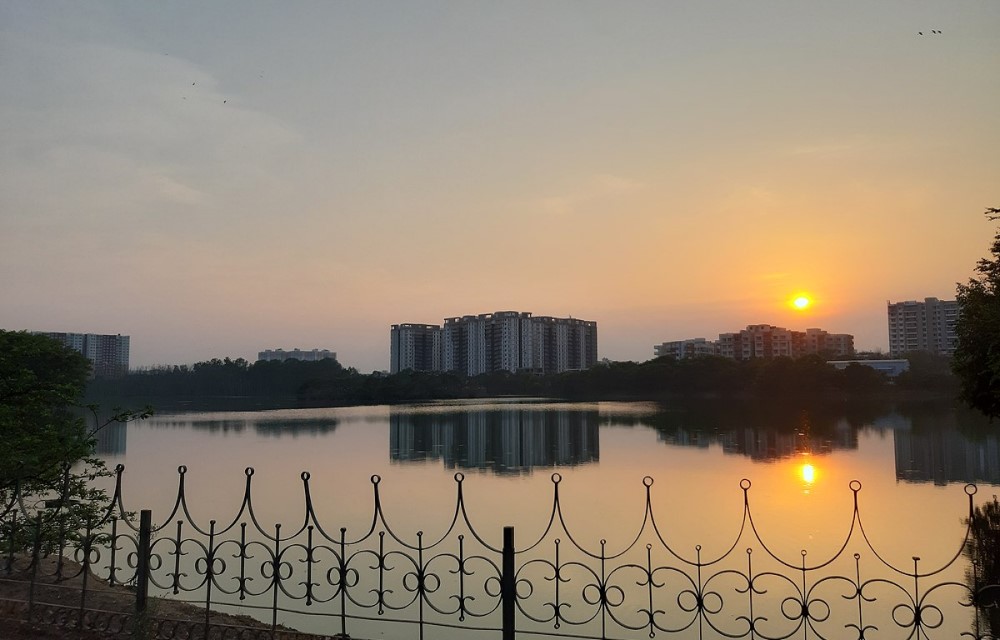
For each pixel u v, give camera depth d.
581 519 23.39
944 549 18.48
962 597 14.44
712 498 27.38
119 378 151.25
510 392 161.25
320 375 162.88
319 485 32.09
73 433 11.44
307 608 14.16
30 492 10.73
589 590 15.60
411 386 144.25
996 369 23.00
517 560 17.95
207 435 63.56
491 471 37.00
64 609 8.45
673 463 39.38
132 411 12.52
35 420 11.46
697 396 130.12
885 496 27.19
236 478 34.88
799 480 31.81
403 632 12.73
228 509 25.94
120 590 10.61
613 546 19.50
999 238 26.12
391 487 31.41
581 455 44.44
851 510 24.36
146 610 7.60
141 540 7.66
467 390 155.38
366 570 17.00
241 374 161.50
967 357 26.72
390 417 90.38
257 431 68.19
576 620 13.71
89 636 7.61
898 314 185.88
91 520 9.88
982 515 22.94
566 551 18.92
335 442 56.09
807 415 77.94
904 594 14.94
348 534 21.17
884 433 55.31
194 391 156.12
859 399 105.94
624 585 15.98
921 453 41.97
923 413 76.88
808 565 17.36
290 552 18.73
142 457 45.12
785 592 15.34
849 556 18.08
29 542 9.82
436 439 58.19
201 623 7.89
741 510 24.73
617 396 142.38
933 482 30.69
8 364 12.00
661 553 18.73
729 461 39.75
